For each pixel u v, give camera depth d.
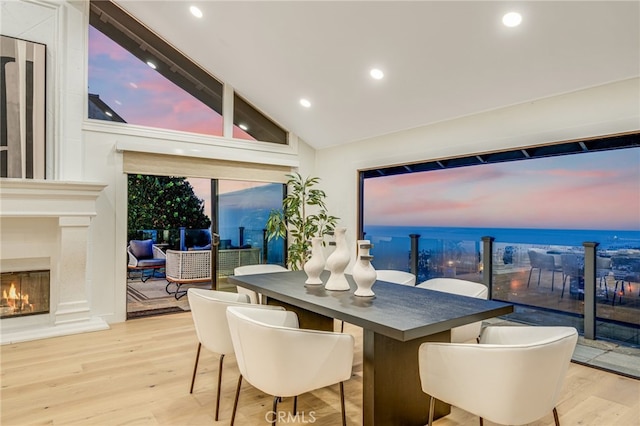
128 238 4.58
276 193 5.79
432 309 2.14
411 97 4.04
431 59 3.42
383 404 2.11
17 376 2.94
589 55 2.87
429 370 1.86
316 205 5.91
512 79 3.34
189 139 4.89
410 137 4.62
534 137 3.50
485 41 3.05
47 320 4.14
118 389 2.73
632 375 2.99
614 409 2.48
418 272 5.47
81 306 4.06
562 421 2.33
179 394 2.66
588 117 3.18
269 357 1.83
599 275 3.82
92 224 4.25
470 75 3.46
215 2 3.70
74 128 4.15
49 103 4.04
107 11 4.46
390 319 1.93
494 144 3.80
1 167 3.77
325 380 1.94
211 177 5.07
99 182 4.18
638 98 2.92
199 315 2.46
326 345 1.91
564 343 1.68
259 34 3.93
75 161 4.14
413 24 3.13
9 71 3.82
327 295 2.52
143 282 5.82
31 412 2.40
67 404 2.51
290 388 1.87
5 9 3.84
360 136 5.20
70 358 3.31
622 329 3.68
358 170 5.33
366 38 3.45
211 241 5.20
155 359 3.30
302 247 5.33
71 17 4.16
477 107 3.84
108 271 4.36
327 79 4.26
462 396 1.75
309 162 5.97
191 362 3.24
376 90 4.13
